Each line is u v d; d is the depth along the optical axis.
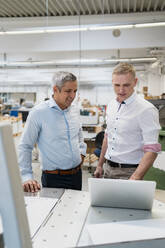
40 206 0.94
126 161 1.38
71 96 1.34
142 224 0.74
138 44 5.50
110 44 5.60
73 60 6.41
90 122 4.54
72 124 1.49
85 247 0.61
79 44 5.71
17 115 4.75
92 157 4.31
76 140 1.55
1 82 12.86
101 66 9.73
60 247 0.67
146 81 10.95
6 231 0.39
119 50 7.53
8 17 4.62
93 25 3.18
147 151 1.24
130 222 0.76
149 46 5.50
